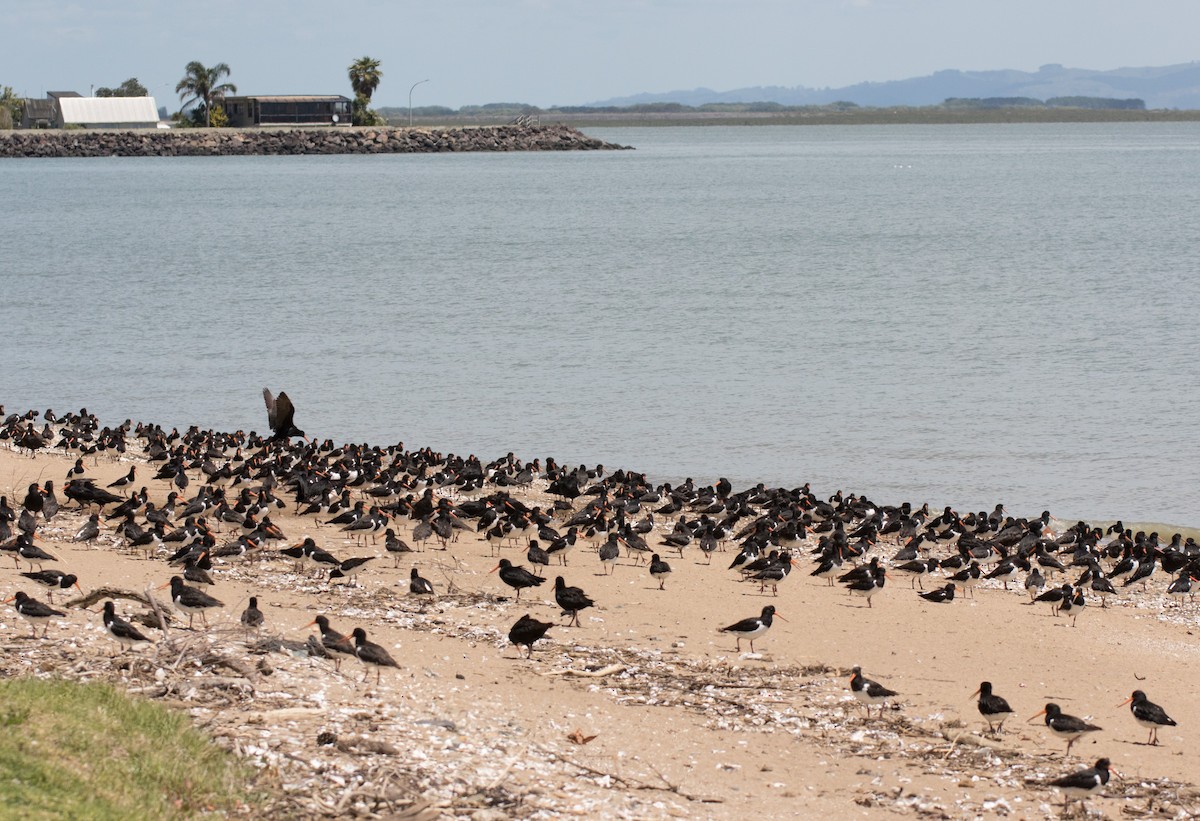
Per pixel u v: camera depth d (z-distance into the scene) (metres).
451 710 25.73
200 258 133.62
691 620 34.19
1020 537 44.19
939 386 71.12
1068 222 160.12
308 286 112.25
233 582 35.81
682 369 76.44
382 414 66.38
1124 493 52.62
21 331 90.06
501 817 20.67
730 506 46.88
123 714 22.30
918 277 114.12
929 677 30.30
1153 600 39.06
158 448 55.25
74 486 44.72
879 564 41.09
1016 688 29.86
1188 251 128.12
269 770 21.38
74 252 139.12
